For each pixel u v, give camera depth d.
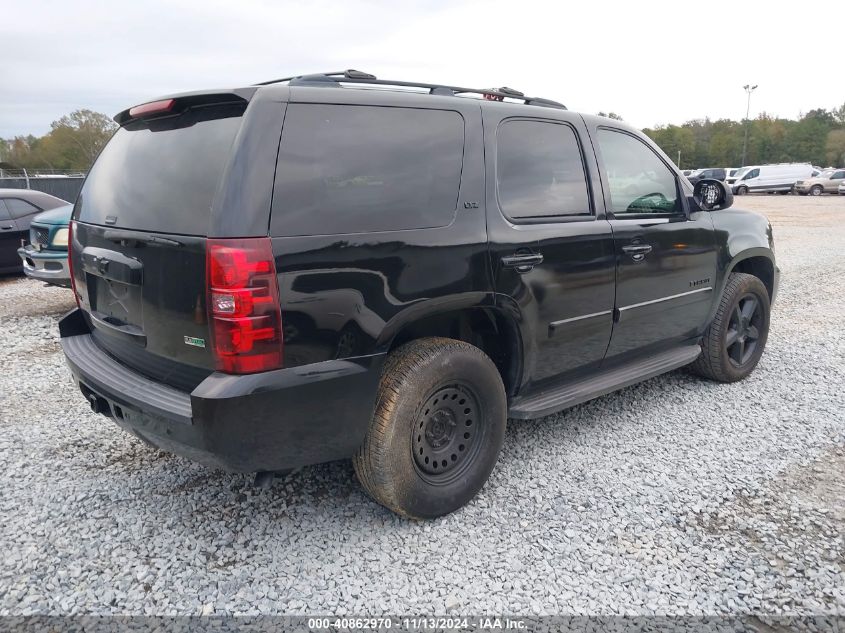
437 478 3.06
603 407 4.57
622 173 3.97
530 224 3.30
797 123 92.62
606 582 2.66
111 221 2.93
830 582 2.67
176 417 2.52
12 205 10.12
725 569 2.75
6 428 4.13
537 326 3.37
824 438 4.06
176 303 2.56
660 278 4.11
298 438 2.59
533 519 3.11
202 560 2.77
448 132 3.04
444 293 2.91
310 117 2.61
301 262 2.48
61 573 2.67
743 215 4.97
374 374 2.73
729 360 4.95
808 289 9.21
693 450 3.87
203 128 2.65
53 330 6.85
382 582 2.64
